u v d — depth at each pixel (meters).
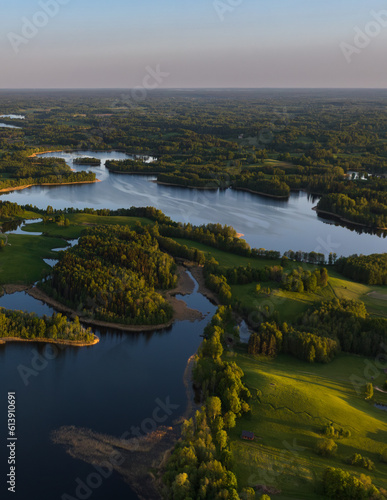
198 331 167.25
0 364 140.25
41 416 117.12
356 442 104.12
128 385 132.62
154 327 166.62
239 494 84.94
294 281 190.62
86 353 149.50
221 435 99.44
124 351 151.88
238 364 140.25
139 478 98.50
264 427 108.25
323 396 120.50
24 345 150.75
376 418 115.06
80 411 119.81
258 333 154.00
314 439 104.25
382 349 150.88
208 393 124.56
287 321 167.88
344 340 154.12
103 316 168.88
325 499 86.19
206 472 88.56
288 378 130.50
